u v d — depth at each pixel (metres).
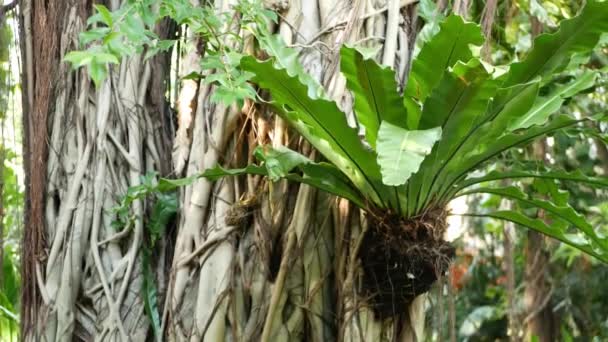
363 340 2.11
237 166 2.28
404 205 2.01
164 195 2.53
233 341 2.19
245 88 1.94
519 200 2.26
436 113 1.84
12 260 3.83
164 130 2.68
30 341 2.47
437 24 2.33
